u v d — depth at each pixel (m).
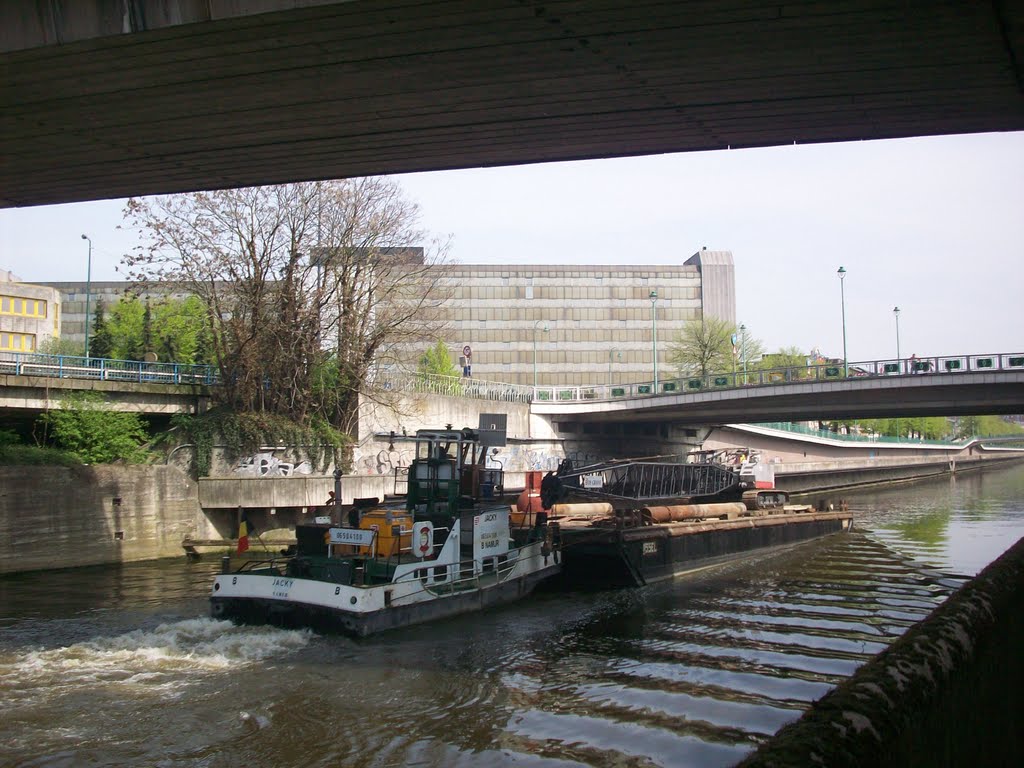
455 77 14.17
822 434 72.31
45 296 83.88
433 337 41.81
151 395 32.84
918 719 2.96
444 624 17.77
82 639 16.25
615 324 102.75
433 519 19.11
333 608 15.75
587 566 22.95
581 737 11.49
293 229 36.50
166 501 30.33
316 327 37.62
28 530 25.83
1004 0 11.46
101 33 12.58
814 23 12.23
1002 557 6.20
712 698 13.28
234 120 15.91
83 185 19.80
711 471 33.19
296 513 33.84
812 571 26.25
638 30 12.47
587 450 60.03
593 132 16.77
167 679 13.61
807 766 2.32
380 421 40.31
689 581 24.23
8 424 32.78
